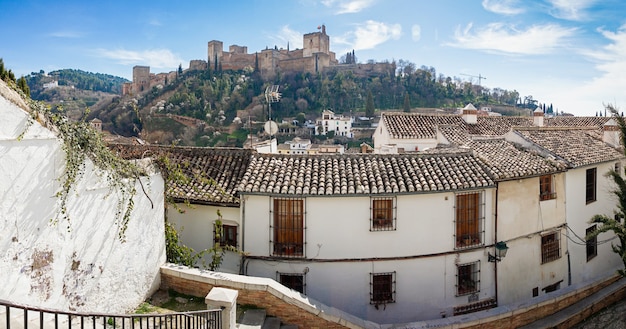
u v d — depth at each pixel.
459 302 14.14
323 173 13.77
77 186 8.08
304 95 125.44
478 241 14.39
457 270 14.07
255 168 14.11
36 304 7.20
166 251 11.91
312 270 13.22
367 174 13.80
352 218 13.23
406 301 13.59
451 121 27.56
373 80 133.88
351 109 121.50
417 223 13.57
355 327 11.05
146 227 10.38
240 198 13.29
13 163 6.72
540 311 13.27
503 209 14.75
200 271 10.96
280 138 99.56
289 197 13.05
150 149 15.82
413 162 14.62
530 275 15.73
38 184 7.19
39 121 7.19
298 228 13.29
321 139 98.12
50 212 7.43
